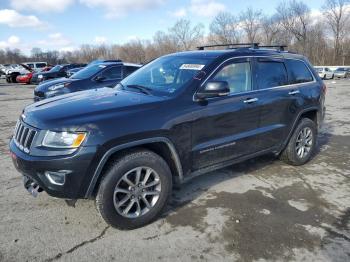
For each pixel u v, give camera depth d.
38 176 3.10
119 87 4.45
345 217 3.75
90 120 3.12
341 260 3.01
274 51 4.99
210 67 4.02
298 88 5.12
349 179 4.85
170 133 3.51
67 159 3.01
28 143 3.21
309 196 4.27
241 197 4.21
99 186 3.22
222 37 59.72
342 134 7.57
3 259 2.97
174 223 3.59
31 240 3.25
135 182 3.39
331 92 17.73
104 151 3.11
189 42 56.97
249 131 4.42
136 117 3.32
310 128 5.38
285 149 5.20
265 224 3.58
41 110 3.41
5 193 4.23
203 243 3.25
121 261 2.99
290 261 2.99
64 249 3.13
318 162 5.58
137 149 3.42
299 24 66.62
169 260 3.01
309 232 3.44
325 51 68.31
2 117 9.73
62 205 3.92
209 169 4.08
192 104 3.74
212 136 3.97
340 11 66.44
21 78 27.05
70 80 9.27
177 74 4.11
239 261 3.00
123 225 3.38
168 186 3.62
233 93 4.20
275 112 4.72
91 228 3.47
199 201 4.09
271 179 4.79
